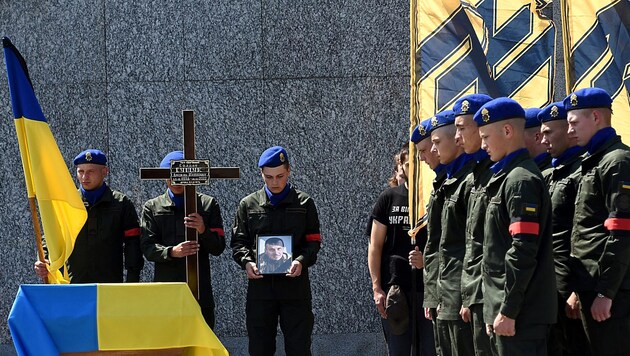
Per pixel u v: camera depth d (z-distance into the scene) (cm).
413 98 725
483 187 539
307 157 855
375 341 849
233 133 855
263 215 706
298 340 699
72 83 865
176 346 534
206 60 859
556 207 585
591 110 560
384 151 854
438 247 617
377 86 857
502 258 515
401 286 699
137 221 734
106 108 859
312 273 851
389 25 859
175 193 716
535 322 510
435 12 727
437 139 600
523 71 720
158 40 861
